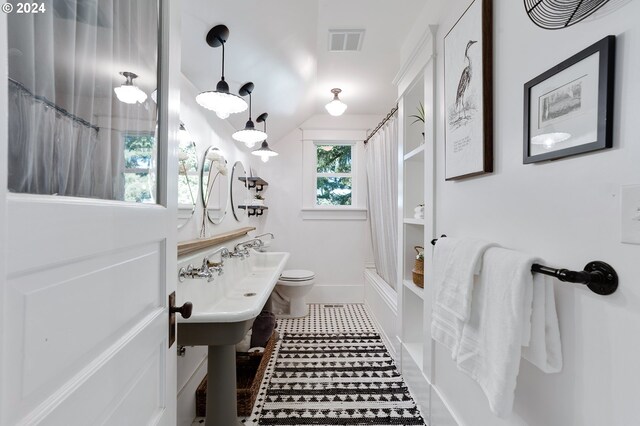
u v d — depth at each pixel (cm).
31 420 37
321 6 158
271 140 325
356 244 343
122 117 71
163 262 77
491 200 103
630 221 58
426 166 154
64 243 43
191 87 162
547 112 77
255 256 262
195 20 125
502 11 97
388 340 229
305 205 342
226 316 111
